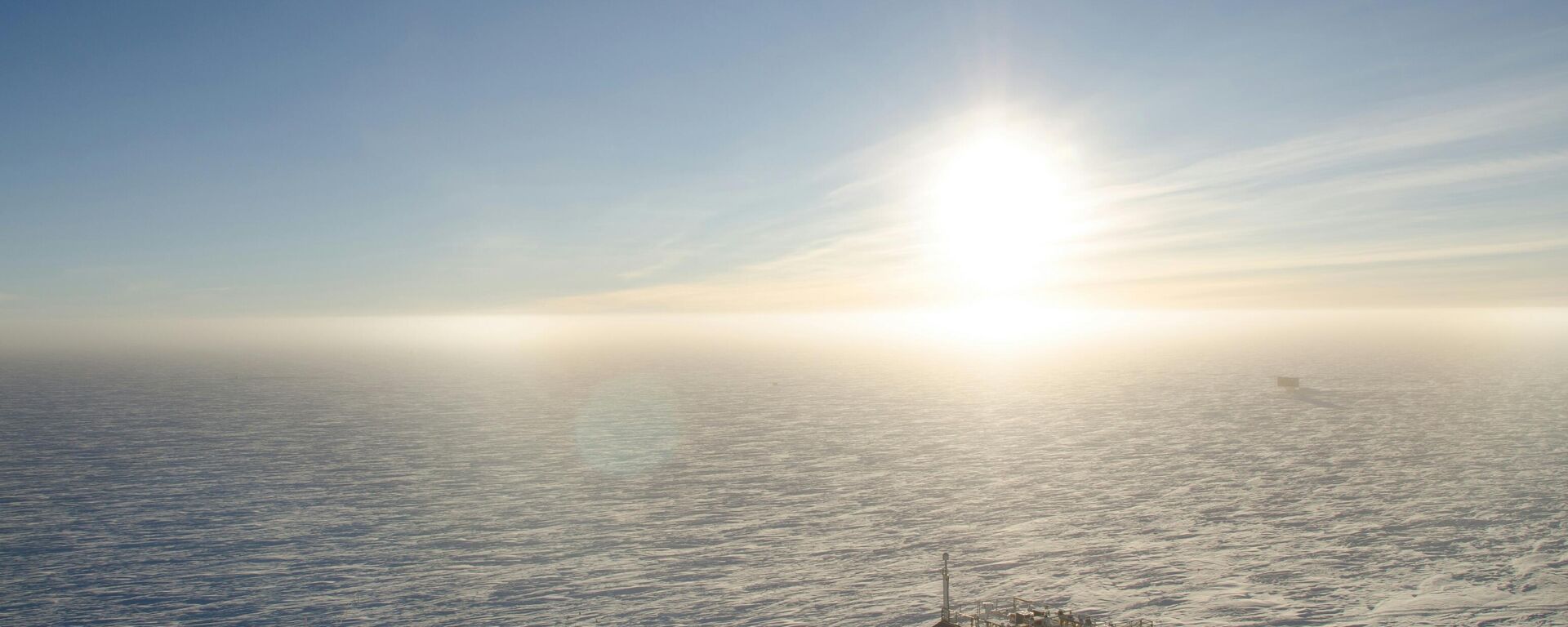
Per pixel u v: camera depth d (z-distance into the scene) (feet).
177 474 594.24
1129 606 313.32
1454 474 547.90
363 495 522.88
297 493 529.04
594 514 471.21
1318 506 467.52
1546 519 422.00
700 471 607.37
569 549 397.19
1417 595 317.42
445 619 310.04
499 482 564.71
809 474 590.96
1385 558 366.43
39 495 527.40
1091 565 364.99
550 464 638.94
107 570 370.53
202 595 338.34
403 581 351.87
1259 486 529.04
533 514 469.57
